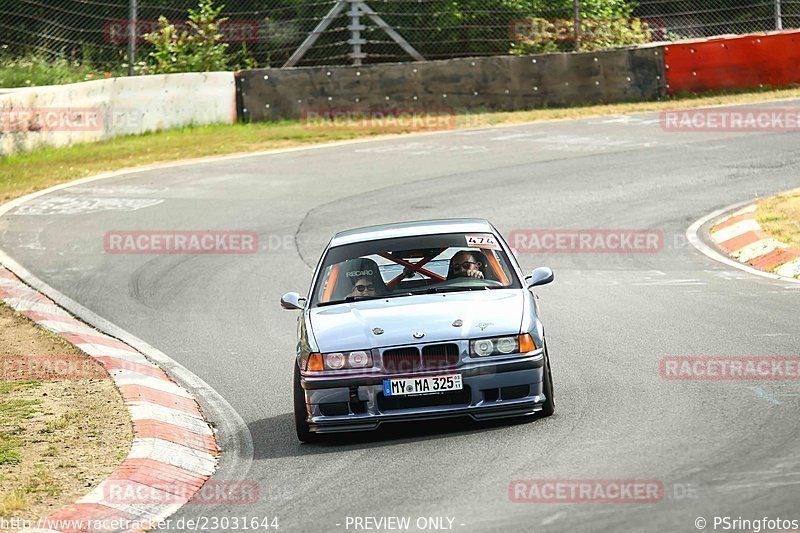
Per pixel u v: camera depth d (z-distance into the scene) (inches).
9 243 1990.7
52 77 3331.7
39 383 1189.1
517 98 3321.9
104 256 1892.2
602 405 964.0
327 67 3284.9
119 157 2780.5
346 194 2289.6
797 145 2514.8
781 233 1721.2
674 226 1895.9
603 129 2913.4
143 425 1005.8
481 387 912.3
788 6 3673.7
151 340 1412.4
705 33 3823.8
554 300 1493.6
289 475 858.8
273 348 1344.7
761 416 879.7
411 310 974.4
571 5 3727.9
